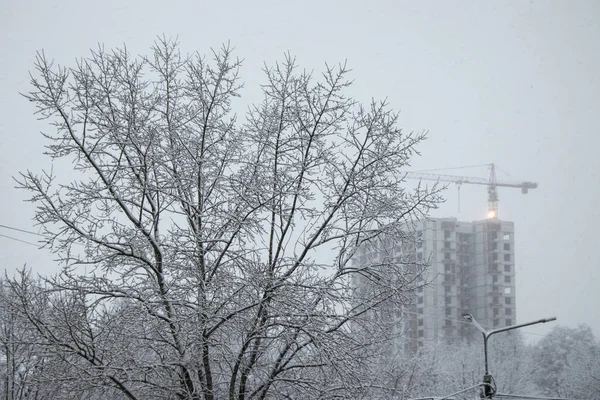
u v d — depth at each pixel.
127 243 13.13
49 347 12.46
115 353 12.61
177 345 13.12
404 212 14.52
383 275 14.23
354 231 14.16
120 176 13.75
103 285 12.88
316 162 14.40
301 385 13.71
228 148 14.46
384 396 14.99
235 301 13.21
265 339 13.84
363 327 14.03
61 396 12.81
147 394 13.26
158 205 13.98
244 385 13.59
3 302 13.35
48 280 12.60
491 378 26.47
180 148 14.33
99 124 13.70
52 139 13.38
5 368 15.66
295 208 14.05
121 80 14.20
